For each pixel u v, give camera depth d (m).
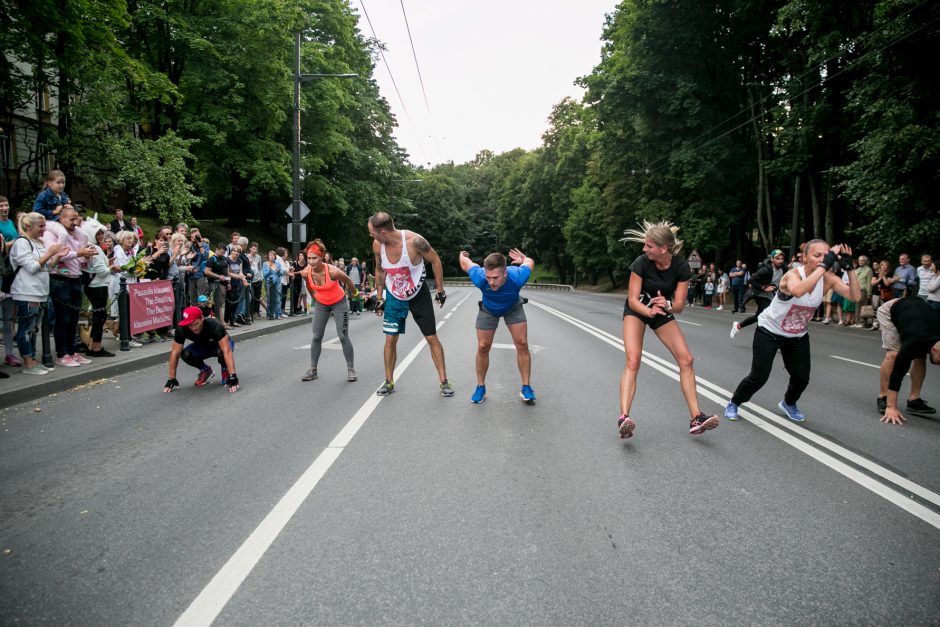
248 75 23.84
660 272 4.70
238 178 29.92
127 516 3.27
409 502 3.47
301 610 2.39
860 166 15.52
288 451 4.40
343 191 33.78
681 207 28.44
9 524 3.17
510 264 5.86
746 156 26.27
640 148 28.33
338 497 3.54
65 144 16.75
